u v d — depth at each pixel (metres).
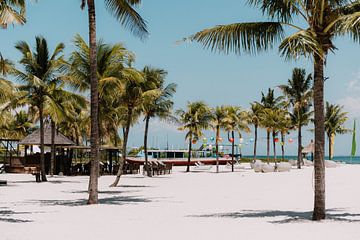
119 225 11.70
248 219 12.66
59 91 32.84
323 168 12.09
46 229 11.04
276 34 12.23
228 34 12.24
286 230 10.53
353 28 11.44
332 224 11.34
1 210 15.35
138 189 25.62
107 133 43.75
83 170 46.78
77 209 15.56
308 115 60.03
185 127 54.72
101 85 23.14
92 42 16.61
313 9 11.48
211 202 17.92
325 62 11.72
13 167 46.25
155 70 27.39
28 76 31.45
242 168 63.41
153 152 82.94
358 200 17.78
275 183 30.06
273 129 68.62
